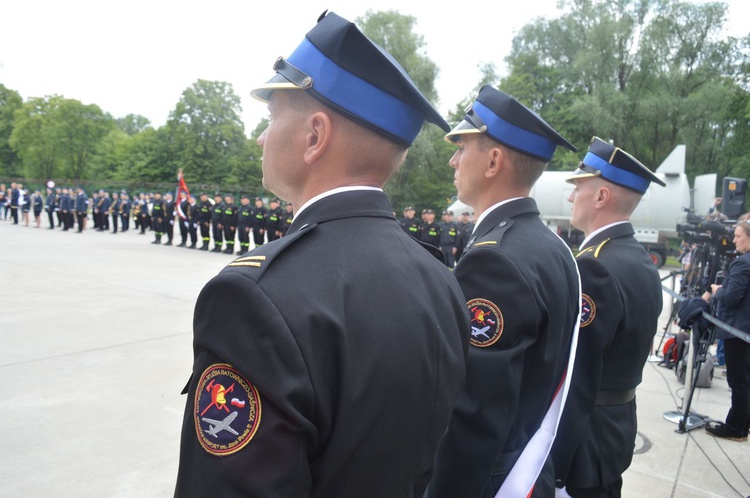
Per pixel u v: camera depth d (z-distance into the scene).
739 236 4.64
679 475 3.59
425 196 34.28
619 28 28.16
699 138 29.25
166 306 7.64
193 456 0.82
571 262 1.89
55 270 10.56
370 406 0.86
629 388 2.34
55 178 55.75
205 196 16.53
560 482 2.13
